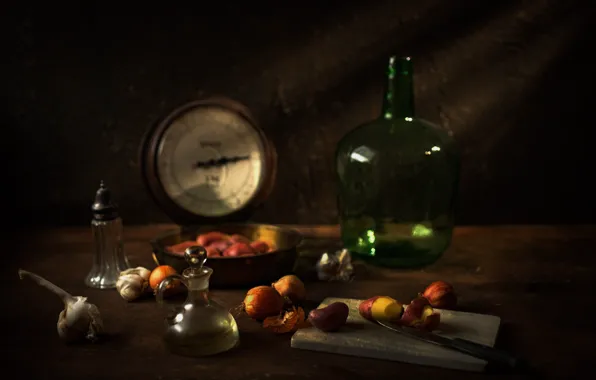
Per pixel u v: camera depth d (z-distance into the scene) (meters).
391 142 1.32
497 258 1.33
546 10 1.49
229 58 1.54
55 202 1.61
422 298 0.98
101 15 1.53
